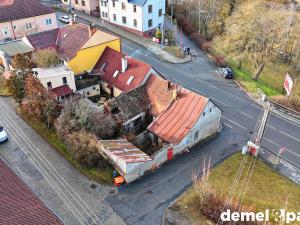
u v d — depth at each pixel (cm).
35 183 3800
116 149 3931
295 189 3878
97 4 8631
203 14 8106
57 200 3612
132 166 3744
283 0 7644
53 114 4416
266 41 6506
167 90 4659
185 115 4325
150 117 4712
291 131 4816
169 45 7306
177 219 3450
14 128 4603
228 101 5453
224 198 3656
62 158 4131
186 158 4231
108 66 5366
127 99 4631
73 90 5072
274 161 4275
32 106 4522
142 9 7250
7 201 2434
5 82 5397
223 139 4597
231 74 6088
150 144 4369
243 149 4306
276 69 6538
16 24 6919
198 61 6725
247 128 4831
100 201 3622
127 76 5050
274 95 5722
